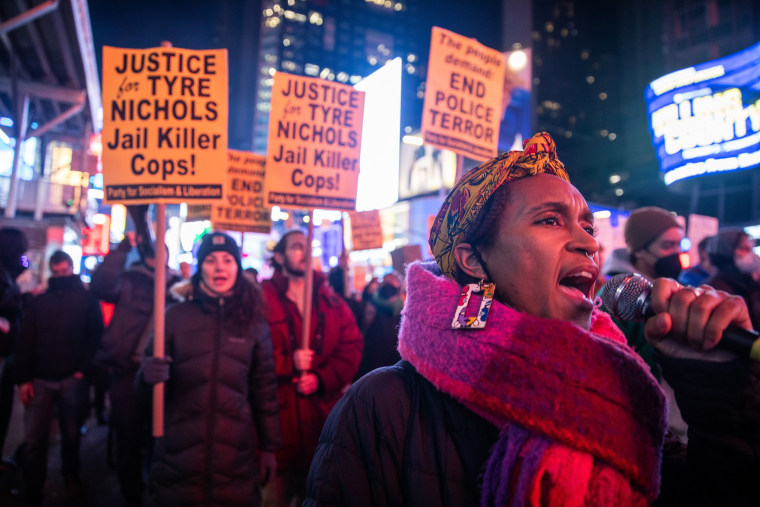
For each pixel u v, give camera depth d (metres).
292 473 3.48
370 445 0.95
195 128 3.07
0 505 4.12
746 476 0.79
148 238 4.34
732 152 24.12
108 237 15.83
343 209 3.86
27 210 14.64
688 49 33.00
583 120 93.88
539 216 0.94
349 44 112.00
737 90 24.05
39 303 4.38
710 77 24.94
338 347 3.86
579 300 0.92
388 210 37.50
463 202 1.04
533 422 0.80
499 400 0.83
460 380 0.88
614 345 0.89
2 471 4.76
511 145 41.66
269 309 3.69
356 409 0.99
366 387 1.01
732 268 3.40
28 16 10.48
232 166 5.42
